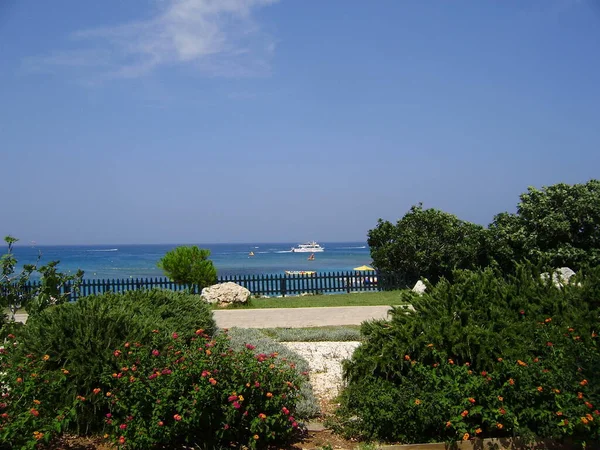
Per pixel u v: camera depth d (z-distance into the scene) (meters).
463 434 5.27
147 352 5.60
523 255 21.22
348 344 10.70
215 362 5.36
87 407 5.49
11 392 5.24
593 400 5.23
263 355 5.72
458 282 7.28
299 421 6.01
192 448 5.27
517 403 5.42
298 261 91.69
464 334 6.02
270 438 5.37
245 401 5.35
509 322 6.38
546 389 5.36
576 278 7.23
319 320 14.81
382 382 5.93
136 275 53.38
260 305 19.48
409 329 6.29
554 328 6.24
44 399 5.34
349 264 80.56
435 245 25.08
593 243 20.53
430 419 5.37
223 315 16.25
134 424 5.05
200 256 22.66
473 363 5.93
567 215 20.80
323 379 8.00
